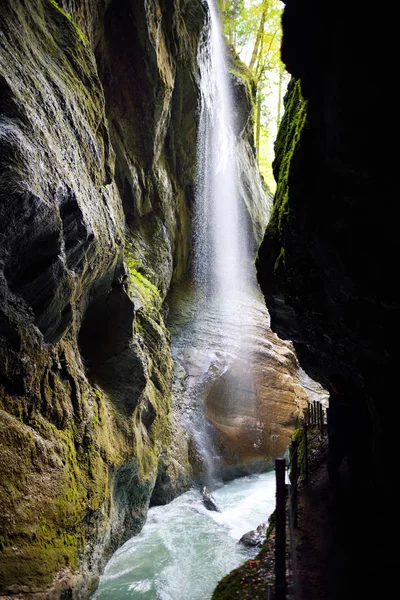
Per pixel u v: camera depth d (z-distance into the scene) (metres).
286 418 18.67
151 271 15.61
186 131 18.77
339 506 6.80
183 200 20.20
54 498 6.76
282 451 18.08
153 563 9.29
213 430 16.59
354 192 4.47
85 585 7.38
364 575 4.96
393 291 4.61
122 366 10.51
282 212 6.78
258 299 23.73
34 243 6.36
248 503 14.17
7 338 6.29
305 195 5.38
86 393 8.88
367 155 3.93
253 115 28.61
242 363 19.00
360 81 3.66
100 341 10.44
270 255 8.07
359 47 3.58
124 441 9.95
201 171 20.86
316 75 4.39
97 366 10.23
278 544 4.14
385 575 4.90
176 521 11.99
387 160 3.84
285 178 7.13
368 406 6.59
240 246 24.64
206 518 12.43
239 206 24.62
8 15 6.66
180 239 20.12
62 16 8.85
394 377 5.11
